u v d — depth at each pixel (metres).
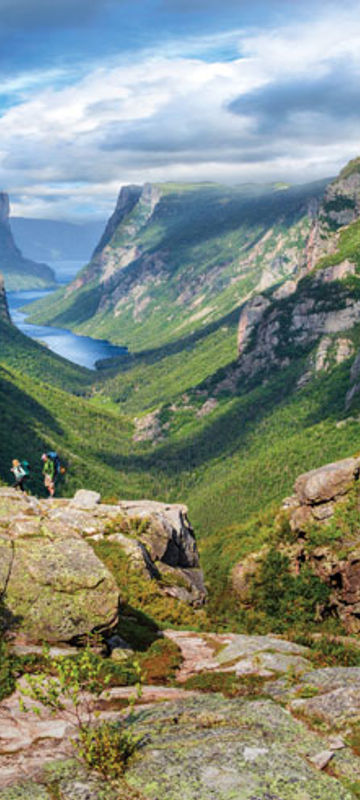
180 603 27.25
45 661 13.84
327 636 19.92
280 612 40.12
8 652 13.91
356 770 8.75
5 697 12.00
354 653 16.80
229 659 16.91
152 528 32.06
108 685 13.60
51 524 20.41
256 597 42.41
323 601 39.84
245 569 49.31
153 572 29.70
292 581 42.44
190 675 15.62
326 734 9.97
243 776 8.35
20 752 9.50
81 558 17.42
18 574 16.38
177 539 34.25
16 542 17.56
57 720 10.97
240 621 32.28
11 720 10.90
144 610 24.55
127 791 8.07
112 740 8.86
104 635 16.30
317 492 46.91
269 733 9.87
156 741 9.54
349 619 37.69
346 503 45.28
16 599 15.87
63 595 16.14
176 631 21.05
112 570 26.91
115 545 28.80
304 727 10.22
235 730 9.95
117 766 8.40
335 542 42.66
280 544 47.97
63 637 15.55
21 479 26.11
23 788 8.05
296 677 13.51
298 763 8.82
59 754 9.39
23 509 22.27
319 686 12.52
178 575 31.78
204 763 8.72
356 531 42.31
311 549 43.59
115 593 16.59
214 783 8.16
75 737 10.02
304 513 47.97
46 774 8.57
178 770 8.49
